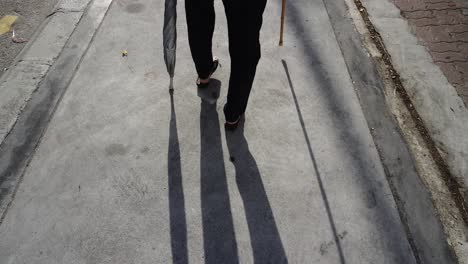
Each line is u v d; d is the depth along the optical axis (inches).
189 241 78.0
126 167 89.1
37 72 108.3
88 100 102.0
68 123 97.0
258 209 82.6
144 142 93.7
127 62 112.0
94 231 79.0
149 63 112.0
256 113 99.7
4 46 119.1
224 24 123.3
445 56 115.9
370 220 81.0
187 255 76.2
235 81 84.1
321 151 92.3
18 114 98.3
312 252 76.7
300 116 99.2
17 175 87.1
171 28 86.5
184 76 108.6
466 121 99.0
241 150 92.4
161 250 76.7
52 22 123.7
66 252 76.3
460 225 80.7
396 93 105.3
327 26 124.3
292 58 113.7
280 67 111.0
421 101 103.6
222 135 95.2
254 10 73.3
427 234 79.2
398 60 114.3
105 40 118.3
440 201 84.1
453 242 78.3
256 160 90.6
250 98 102.9
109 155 91.1
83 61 111.9
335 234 79.0
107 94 103.6
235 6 72.2
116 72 109.2
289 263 75.2
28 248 76.7
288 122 97.9
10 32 123.3
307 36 120.6
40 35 119.4
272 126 97.0
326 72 110.0
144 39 119.0
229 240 78.2
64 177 87.2
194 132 95.8
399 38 121.2
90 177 87.3
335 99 103.2
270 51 115.6
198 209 82.4
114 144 93.2
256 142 94.0
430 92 105.8
